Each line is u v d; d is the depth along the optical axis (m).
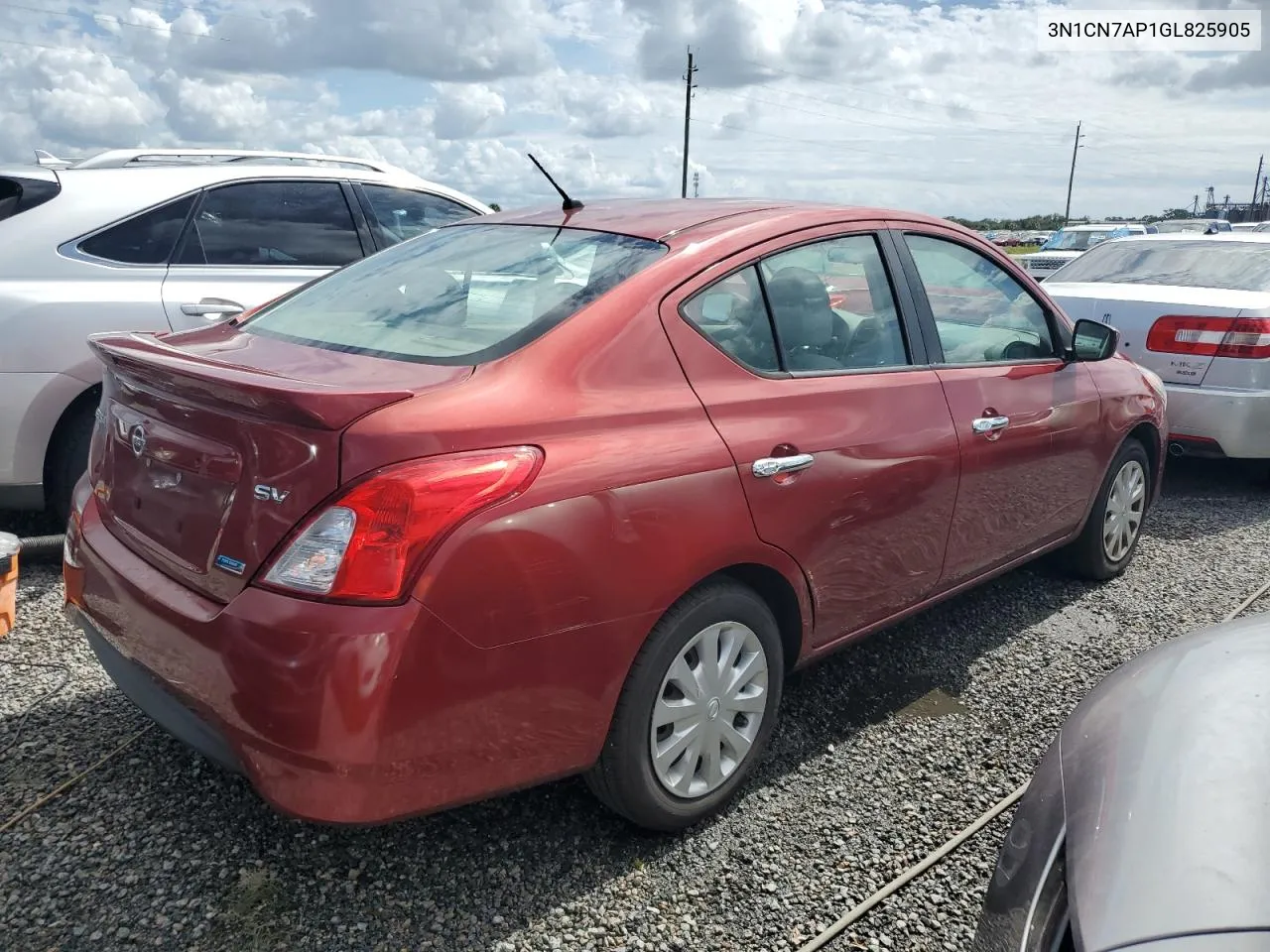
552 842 2.56
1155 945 1.31
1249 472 6.80
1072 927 1.45
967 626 4.02
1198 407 5.77
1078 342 3.90
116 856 2.43
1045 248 23.86
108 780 2.73
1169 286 6.30
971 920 2.34
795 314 2.85
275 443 1.99
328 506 1.93
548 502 2.11
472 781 2.11
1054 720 3.29
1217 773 1.52
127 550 2.40
